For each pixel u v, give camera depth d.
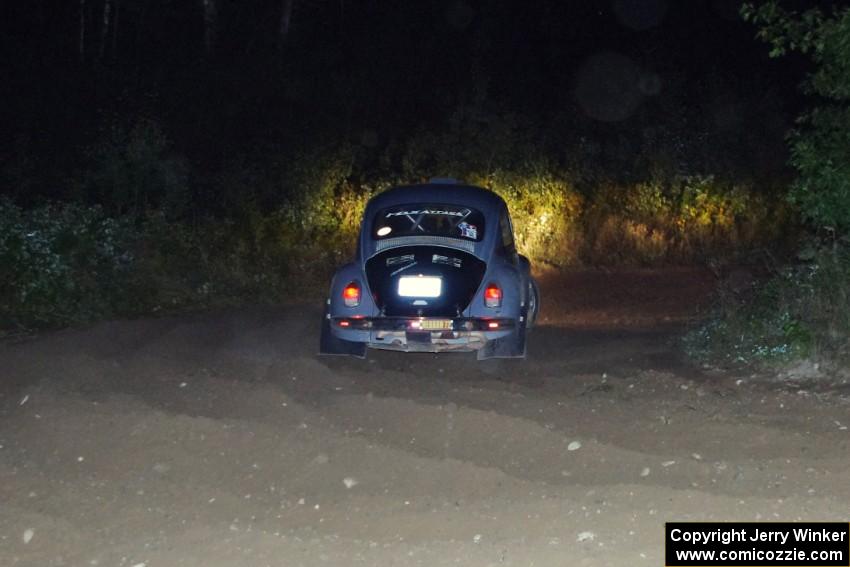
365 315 10.48
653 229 25.19
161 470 7.07
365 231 11.07
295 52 28.48
